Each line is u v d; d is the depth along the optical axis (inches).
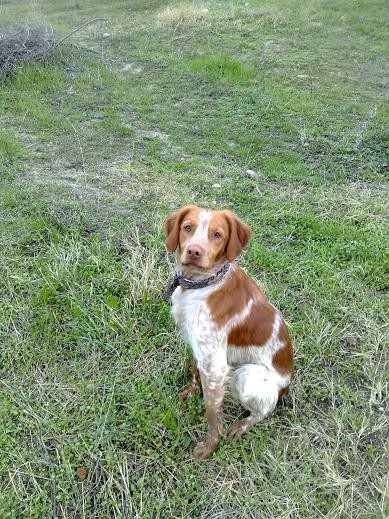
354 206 57.1
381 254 49.6
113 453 32.7
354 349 41.1
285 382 34.6
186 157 66.2
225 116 78.2
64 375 37.9
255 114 78.4
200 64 94.4
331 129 74.3
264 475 32.3
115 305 42.8
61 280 44.4
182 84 88.6
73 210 53.6
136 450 33.3
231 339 33.0
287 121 76.2
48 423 34.1
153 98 83.0
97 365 38.5
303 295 45.5
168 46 107.7
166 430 34.3
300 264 48.4
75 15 133.2
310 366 39.4
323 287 45.9
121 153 66.3
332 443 34.1
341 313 44.1
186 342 34.9
